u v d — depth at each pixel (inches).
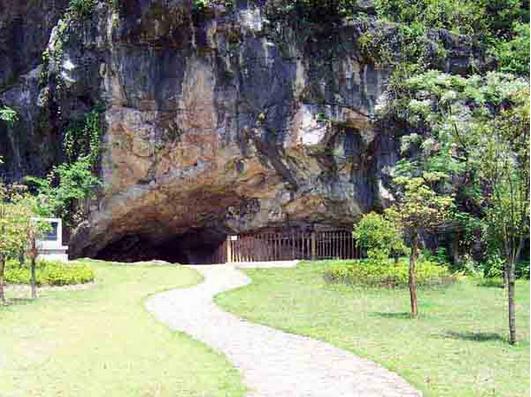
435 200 546.9
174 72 978.1
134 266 947.3
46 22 1129.4
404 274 744.3
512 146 456.4
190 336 461.4
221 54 967.6
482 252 899.4
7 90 1120.2
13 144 1117.7
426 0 1012.5
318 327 500.7
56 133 1068.5
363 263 808.3
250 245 1094.4
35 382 337.4
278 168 1016.2
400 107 953.5
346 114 970.7
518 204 454.0
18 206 644.7
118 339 446.3
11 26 1143.0
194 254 1237.1
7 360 384.8
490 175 467.2
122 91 985.5
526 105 443.5
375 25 957.2
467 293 718.5
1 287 634.8
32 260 669.3
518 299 674.2
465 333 484.4
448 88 889.5
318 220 1070.4
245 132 984.3
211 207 1095.6
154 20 950.4
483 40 1010.1
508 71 976.3
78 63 1013.8
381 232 781.9
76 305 613.9
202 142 994.7
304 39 964.0
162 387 327.0
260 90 972.6
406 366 374.6
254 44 964.6
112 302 634.2
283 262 1008.9
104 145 1006.4
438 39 972.6
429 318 551.8
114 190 1027.9
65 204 1019.3
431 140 880.9
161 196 1046.4
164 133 994.7
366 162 1002.7
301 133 971.9
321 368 370.9
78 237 1045.8
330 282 784.9
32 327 494.0
